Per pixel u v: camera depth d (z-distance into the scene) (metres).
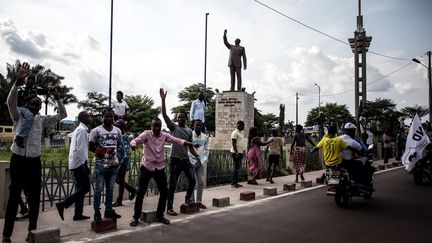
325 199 8.86
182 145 6.50
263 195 9.38
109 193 6.21
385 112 57.75
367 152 8.45
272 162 12.03
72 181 7.77
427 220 6.71
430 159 11.24
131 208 7.40
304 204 8.21
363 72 19.61
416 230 6.00
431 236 5.65
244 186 11.02
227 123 18.00
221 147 17.92
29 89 5.90
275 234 5.72
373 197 9.18
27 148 5.11
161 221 6.33
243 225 6.26
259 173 13.11
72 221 6.31
